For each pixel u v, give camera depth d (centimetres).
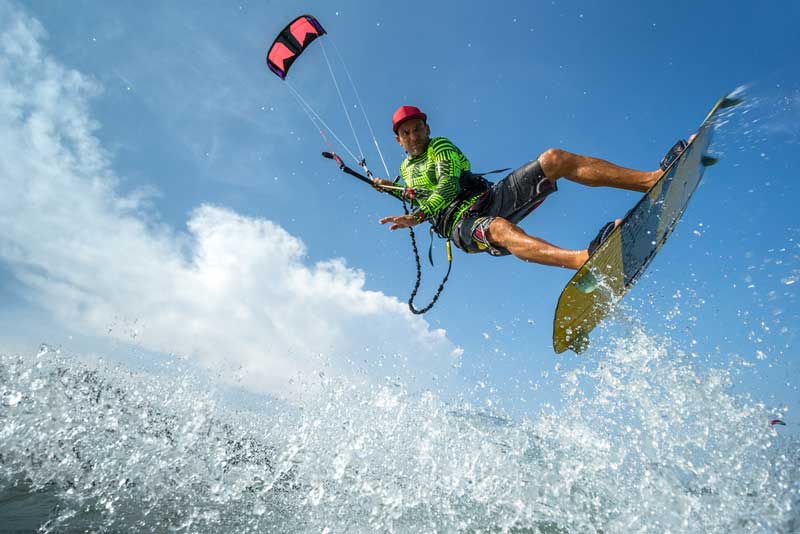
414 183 474
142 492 332
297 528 302
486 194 418
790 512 287
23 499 290
